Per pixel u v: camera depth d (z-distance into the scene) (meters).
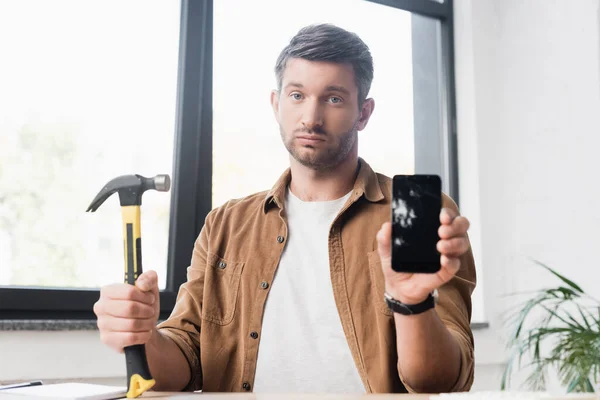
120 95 2.11
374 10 2.68
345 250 1.28
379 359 1.20
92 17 2.07
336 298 1.24
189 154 2.20
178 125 2.21
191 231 2.18
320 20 2.52
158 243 2.15
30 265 1.90
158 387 1.16
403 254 0.82
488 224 2.67
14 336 1.70
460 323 1.14
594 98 2.35
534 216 2.54
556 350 1.17
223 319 1.30
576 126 2.41
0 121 1.90
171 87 2.21
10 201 1.89
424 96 2.81
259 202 1.40
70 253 1.96
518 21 2.68
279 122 1.35
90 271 1.99
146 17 2.18
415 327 0.91
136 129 2.13
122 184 0.88
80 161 2.01
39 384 1.05
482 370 2.56
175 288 2.14
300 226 1.33
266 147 2.35
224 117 2.30
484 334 2.57
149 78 2.17
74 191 1.99
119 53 2.11
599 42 2.35
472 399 0.72
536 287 2.50
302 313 1.25
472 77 2.76
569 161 2.42
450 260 0.81
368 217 1.30
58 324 1.76
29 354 1.72
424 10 2.80
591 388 1.10
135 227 0.88
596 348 1.09
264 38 2.39
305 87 1.28
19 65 1.93
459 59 2.82
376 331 1.22
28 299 1.85
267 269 1.31
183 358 1.23
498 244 2.67
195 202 2.20
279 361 1.23
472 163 2.73
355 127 1.33
